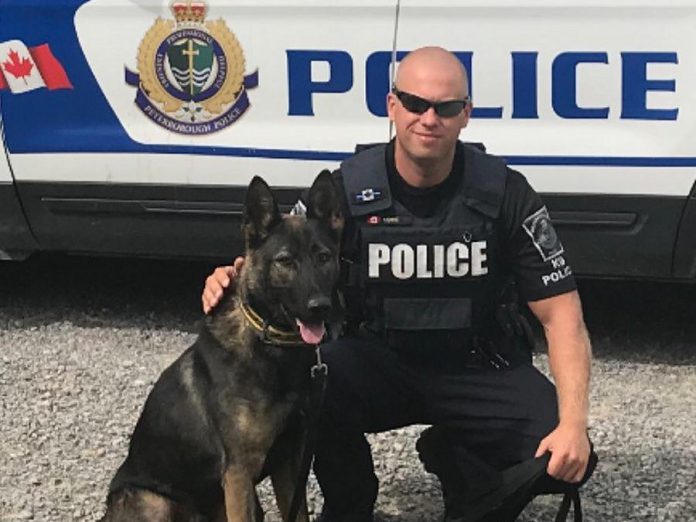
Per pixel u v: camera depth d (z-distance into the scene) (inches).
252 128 208.8
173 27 208.7
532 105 197.2
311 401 133.4
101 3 211.0
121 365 209.3
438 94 128.3
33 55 216.4
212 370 130.5
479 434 138.3
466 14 196.4
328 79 203.8
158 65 210.7
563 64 194.5
